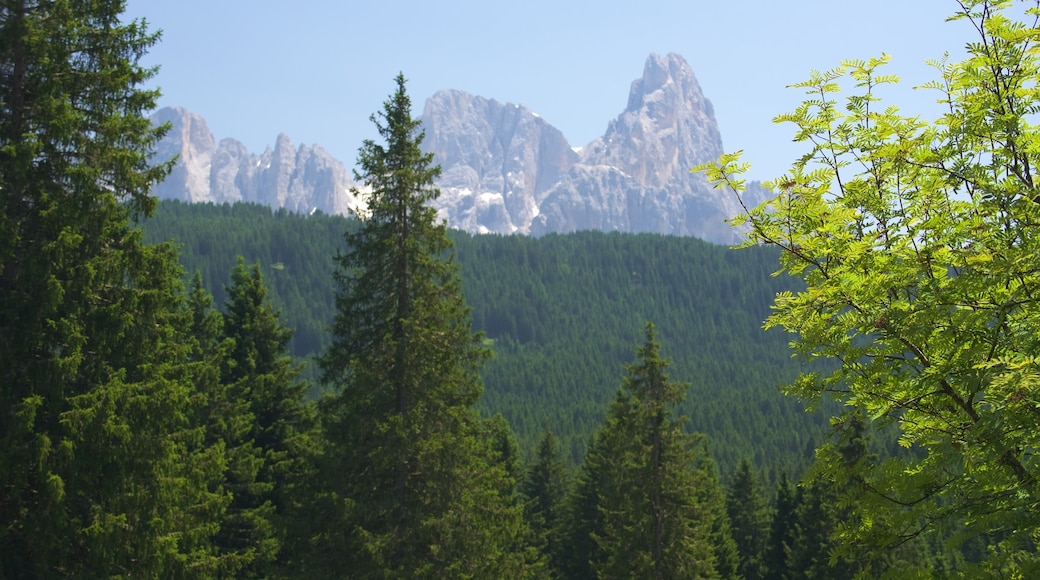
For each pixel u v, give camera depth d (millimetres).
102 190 17266
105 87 18016
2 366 16062
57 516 15758
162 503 18266
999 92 8430
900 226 8664
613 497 36438
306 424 33188
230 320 33312
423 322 24766
